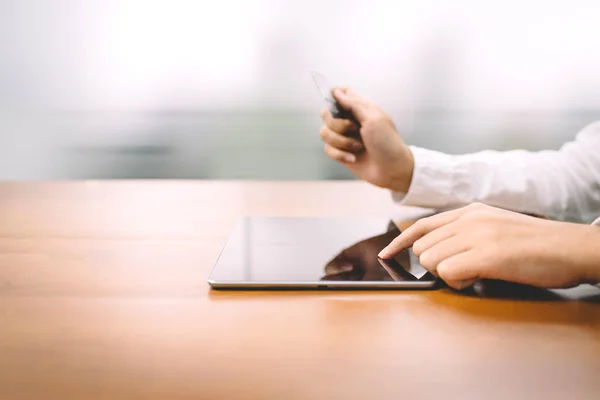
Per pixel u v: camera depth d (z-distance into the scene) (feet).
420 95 5.26
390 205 2.66
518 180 2.59
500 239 1.46
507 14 5.03
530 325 1.24
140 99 5.47
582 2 4.98
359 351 1.11
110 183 3.15
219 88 5.43
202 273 1.59
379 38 5.17
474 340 1.16
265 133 5.51
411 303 1.37
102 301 1.37
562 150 2.87
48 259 1.72
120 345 1.13
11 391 0.95
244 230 2.04
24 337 1.17
